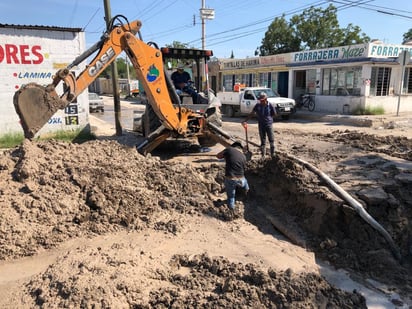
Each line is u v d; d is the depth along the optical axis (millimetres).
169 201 6527
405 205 6094
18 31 11625
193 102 10906
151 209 6207
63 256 4656
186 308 3713
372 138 12055
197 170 8328
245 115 22219
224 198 7145
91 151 7316
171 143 11156
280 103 19047
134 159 7457
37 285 4008
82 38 12539
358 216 5559
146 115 10539
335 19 37562
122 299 3695
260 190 7184
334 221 5715
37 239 5168
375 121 16703
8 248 4934
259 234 5836
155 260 4684
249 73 28594
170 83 9070
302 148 10773
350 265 5031
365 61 18844
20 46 11719
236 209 6391
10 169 6266
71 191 6020
